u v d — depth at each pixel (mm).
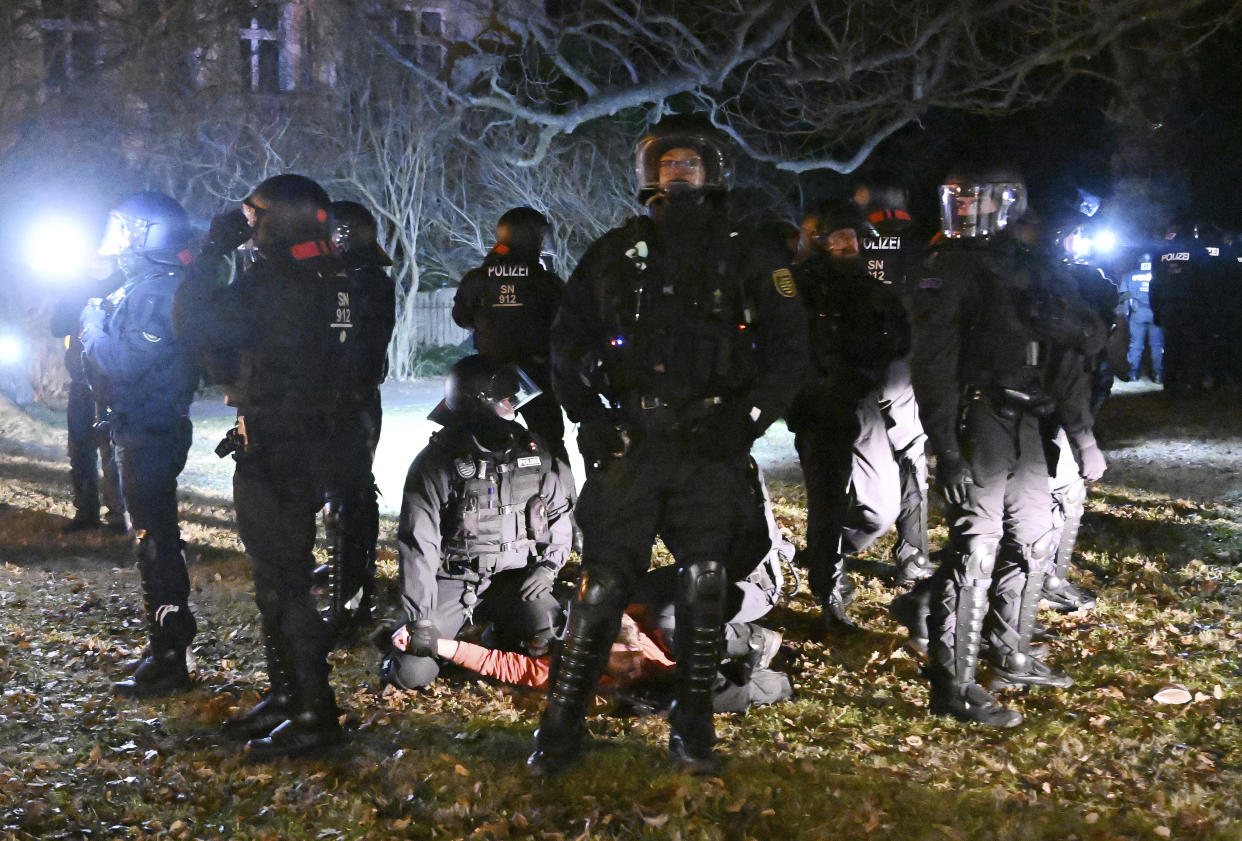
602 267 3832
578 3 21188
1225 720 4574
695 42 14883
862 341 5598
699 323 3750
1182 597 6520
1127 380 19531
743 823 3631
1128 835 3590
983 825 3662
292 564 4180
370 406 5629
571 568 7102
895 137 22141
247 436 4094
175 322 4090
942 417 4410
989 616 4977
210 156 21719
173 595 4836
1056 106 21906
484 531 4984
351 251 5586
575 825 3633
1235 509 9266
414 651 4820
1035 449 4668
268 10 22172
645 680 4773
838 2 17375
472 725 4477
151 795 3906
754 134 22031
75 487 8672
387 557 7586
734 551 3980
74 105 17734
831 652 5477
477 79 22469
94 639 5672
